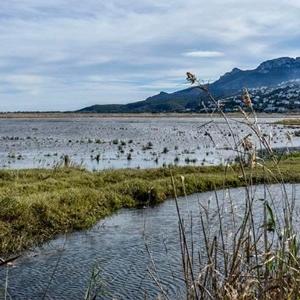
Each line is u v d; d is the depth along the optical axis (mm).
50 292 12484
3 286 12766
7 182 26078
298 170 33750
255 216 14781
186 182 28766
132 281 13000
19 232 17844
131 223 20766
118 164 44406
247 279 4203
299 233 5332
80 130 111750
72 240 17859
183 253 4363
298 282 4062
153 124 149125
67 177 29312
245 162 4355
